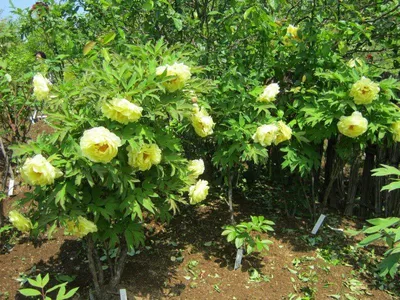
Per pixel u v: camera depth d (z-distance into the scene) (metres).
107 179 2.38
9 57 4.72
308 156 3.64
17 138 4.25
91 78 2.61
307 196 4.23
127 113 2.30
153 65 2.58
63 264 3.31
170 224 3.87
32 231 2.60
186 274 3.21
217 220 3.95
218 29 3.90
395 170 2.25
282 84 3.89
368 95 3.12
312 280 3.21
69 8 4.04
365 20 4.04
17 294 2.97
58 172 2.29
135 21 3.95
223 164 3.32
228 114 3.31
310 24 3.65
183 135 3.71
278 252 3.54
